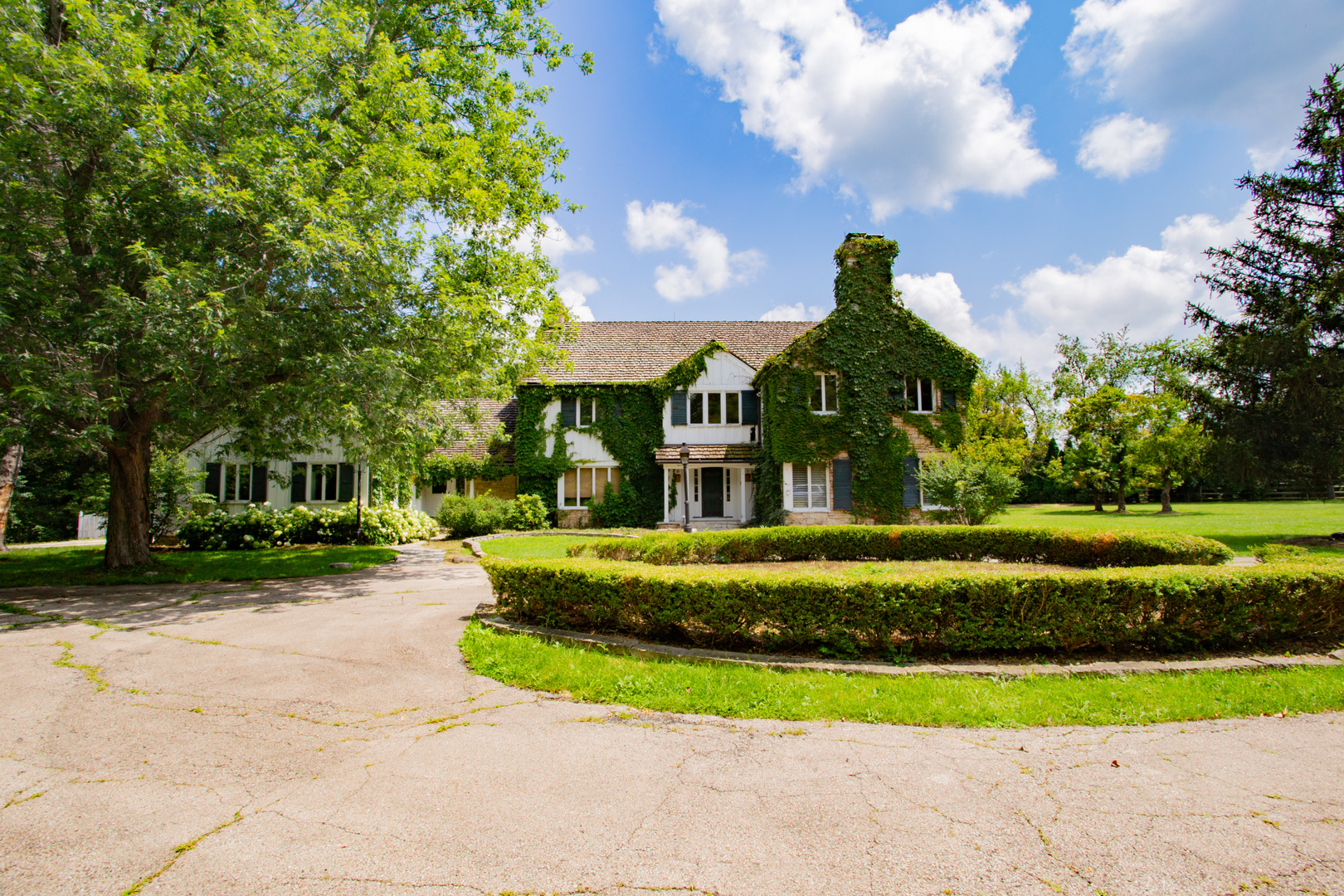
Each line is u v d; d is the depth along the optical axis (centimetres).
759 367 2762
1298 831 297
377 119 1423
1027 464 4953
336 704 510
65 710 499
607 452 2584
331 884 269
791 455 2250
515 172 1773
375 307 1241
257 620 863
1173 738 414
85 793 358
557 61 1939
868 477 2242
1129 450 3484
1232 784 347
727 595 628
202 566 1470
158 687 557
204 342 1037
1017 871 270
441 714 484
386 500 2348
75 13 1045
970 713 451
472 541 1981
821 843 295
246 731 453
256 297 1088
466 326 1356
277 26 1273
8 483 1952
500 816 326
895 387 2289
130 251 966
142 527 1473
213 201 1008
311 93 1290
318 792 356
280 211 1081
